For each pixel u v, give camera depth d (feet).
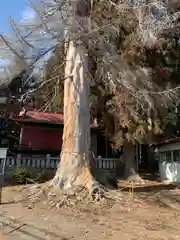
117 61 46.19
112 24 40.24
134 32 46.93
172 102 52.06
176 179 62.54
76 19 33.81
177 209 33.83
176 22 43.68
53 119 74.74
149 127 51.90
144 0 36.91
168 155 68.08
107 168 67.10
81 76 38.24
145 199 37.40
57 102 56.59
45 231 23.47
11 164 57.47
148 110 50.49
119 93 50.78
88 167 35.47
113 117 55.72
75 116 37.06
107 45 44.32
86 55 39.17
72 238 22.26
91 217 27.81
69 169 35.06
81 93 37.81
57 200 31.53
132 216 29.01
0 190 32.27
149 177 69.26
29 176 48.06
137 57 49.26
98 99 55.16
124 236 23.26
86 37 36.35
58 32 34.32
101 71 46.80
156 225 26.81
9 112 69.62
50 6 34.19
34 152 71.36
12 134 81.30
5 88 48.88
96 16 38.45
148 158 84.07
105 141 82.07
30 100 63.52
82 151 36.06
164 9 38.19
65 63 40.55
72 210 29.55
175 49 54.13
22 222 25.35
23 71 38.42
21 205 30.63
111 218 27.89
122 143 54.13
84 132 36.86
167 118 58.49
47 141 74.28
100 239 22.33
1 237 21.99
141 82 48.06
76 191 33.14
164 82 52.31
